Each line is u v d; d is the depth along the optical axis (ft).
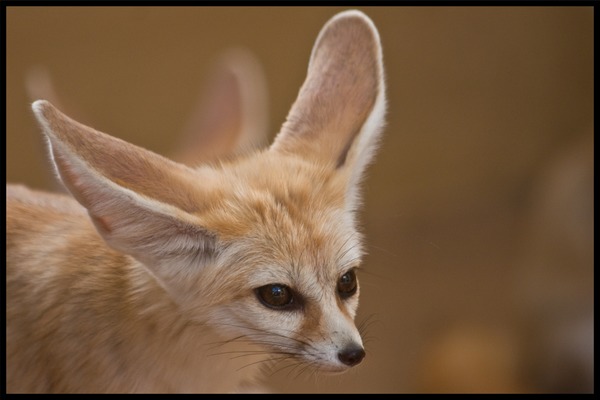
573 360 14.01
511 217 18.17
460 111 18.35
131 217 10.58
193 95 16.89
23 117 15.87
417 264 17.22
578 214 14.28
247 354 10.83
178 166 10.73
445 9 18.01
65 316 10.76
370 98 10.84
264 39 17.01
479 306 16.39
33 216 10.87
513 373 14.75
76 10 16.44
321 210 10.74
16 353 10.77
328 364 10.68
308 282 10.69
